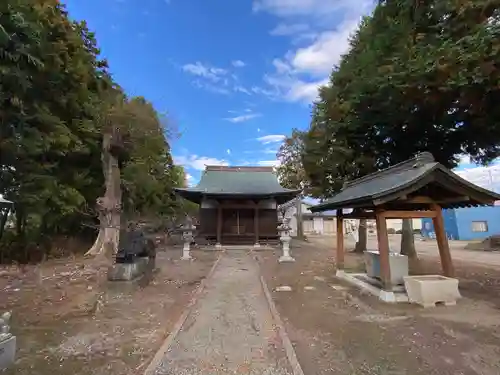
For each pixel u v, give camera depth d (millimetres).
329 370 3641
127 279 8156
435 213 7141
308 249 20797
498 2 5996
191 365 3766
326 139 15172
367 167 13938
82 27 17250
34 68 11531
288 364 3771
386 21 9516
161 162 23750
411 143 11609
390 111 9609
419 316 5598
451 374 3496
